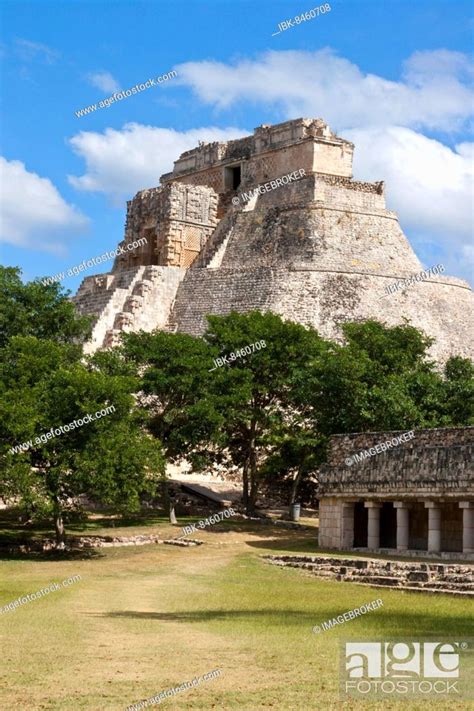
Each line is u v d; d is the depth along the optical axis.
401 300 97.75
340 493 54.53
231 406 66.94
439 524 49.97
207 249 106.94
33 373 60.22
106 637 29.22
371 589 41.25
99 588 42.69
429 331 97.06
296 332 70.31
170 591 41.50
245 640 28.59
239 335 70.12
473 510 48.44
